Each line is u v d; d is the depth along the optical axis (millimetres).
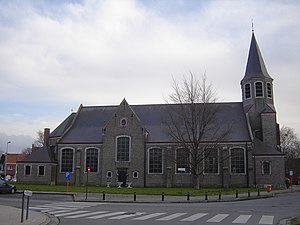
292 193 40625
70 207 23016
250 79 54469
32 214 17750
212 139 49219
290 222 14828
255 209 21594
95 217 17172
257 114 53469
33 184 52938
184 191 38781
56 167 54344
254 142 51562
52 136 57844
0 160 97062
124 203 27281
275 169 49375
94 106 60656
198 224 14477
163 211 20188
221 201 29391
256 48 56062
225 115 54781
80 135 55625
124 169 52094
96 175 52844
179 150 50781
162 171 51281
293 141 96562
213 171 50250
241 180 49500
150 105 58094
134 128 52781
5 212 18531
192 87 47656
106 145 53094
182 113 47438
